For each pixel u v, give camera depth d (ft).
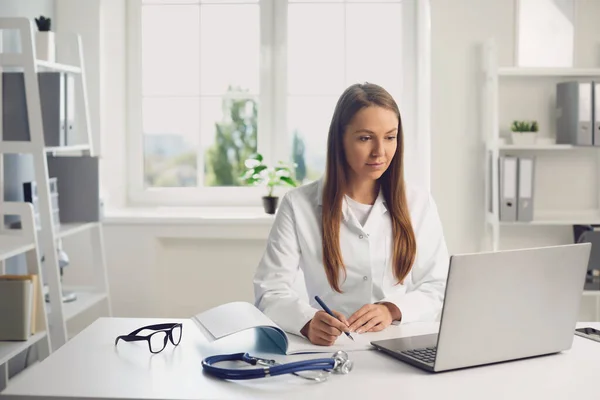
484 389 5.08
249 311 6.25
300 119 14.16
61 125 10.87
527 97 12.97
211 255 13.52
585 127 11.95
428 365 5.45
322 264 7.30
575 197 13.07
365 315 6.56
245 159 14.30
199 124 14.23
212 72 14.15
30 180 11.75
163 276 13.57
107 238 13.23
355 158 6.86
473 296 5.36
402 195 7.28
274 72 14.11
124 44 13.99
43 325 9.66
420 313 6.91
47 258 10.27
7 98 10.26
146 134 14.24
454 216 12.99
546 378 5.33
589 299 12.96
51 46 11.21
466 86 12.85
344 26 14.05
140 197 14.25
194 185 14.34
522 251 5.50
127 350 6.02
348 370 5.47
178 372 5.46
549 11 12.78
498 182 12.21
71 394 5.00
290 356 5.86
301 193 7.53
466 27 12.78
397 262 7.29
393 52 14.06
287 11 14.02
